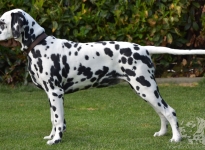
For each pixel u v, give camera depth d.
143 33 15.75
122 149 9.09
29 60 9.60
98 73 9.55
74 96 14.44
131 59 9.44
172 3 15.66
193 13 16.05
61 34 15.61
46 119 11.89
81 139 9.87
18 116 12.23
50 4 15.56
